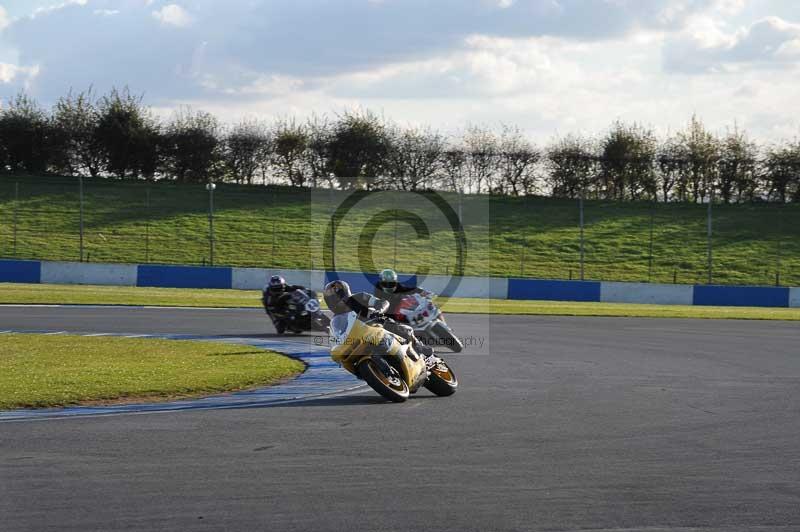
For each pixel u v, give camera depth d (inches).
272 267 4055.1
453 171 5231.3
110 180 5516.7
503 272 4111.7
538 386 1182.3
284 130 5506.9
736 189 5595.5
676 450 772.0
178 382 1138.7
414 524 544.1
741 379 1290.6
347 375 1261.1
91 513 557.9
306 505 581.3
